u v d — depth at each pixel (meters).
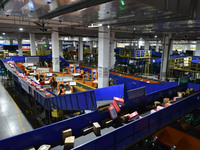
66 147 4.82
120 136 5.01
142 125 5.65
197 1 6.30
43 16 10.50
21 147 4.46
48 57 29.52
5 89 16.81
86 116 5.70
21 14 9.45
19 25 18.59
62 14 8.41
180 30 14.91
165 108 6.49
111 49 23.97
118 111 6.47
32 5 6.84
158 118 6.26
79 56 36.56
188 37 22.95
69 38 35.94
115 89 8.34
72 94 6.92
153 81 15.09
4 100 13.70
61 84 13.23
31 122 9.95
